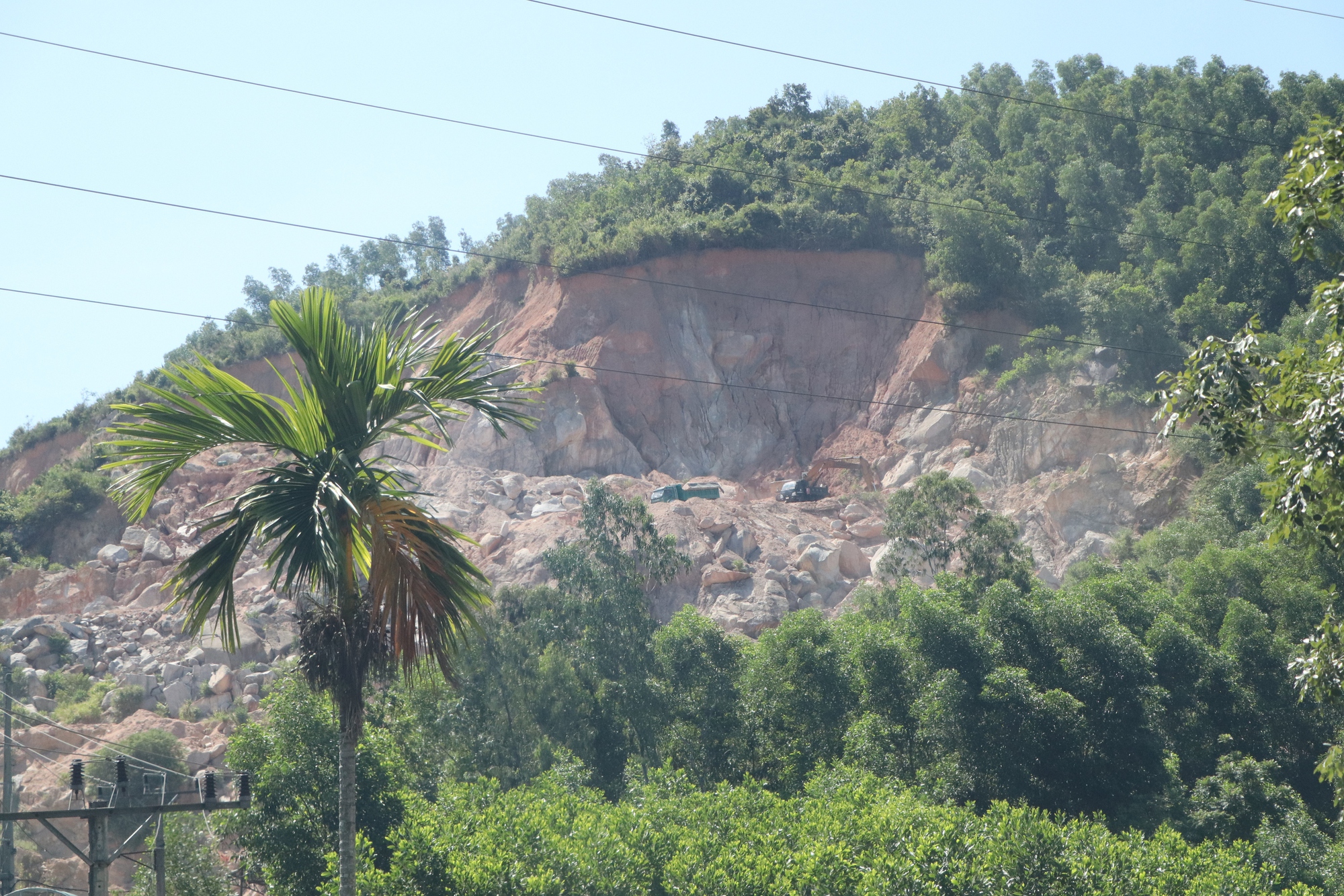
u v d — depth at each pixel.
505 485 129.38
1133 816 50.12
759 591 103.81
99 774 76.00
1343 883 45.75
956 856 37.69
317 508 20.78
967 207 146.62
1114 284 137.38
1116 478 116.94
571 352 151.88
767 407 148.38
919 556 91.69
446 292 176.88
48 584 112.44
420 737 59.38
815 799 45.62
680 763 61.47
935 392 139.38
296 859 40.81
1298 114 163.25
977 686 53.94
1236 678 58.31
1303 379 21.25
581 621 68.31
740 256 156.38
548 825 40.19
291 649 99.38
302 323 21.41
